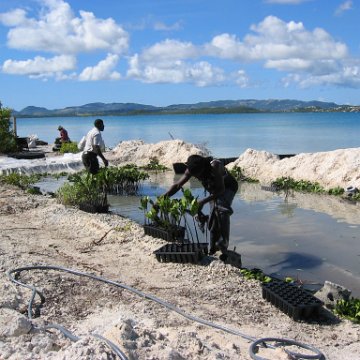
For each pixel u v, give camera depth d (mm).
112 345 3266
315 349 4105
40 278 5430
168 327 4434
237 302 5230
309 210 10148
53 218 8695
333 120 86500
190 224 8742
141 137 42938
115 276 5824
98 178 11023
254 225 8867
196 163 6512
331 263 6805
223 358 3691
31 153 20062
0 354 3395
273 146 29734
